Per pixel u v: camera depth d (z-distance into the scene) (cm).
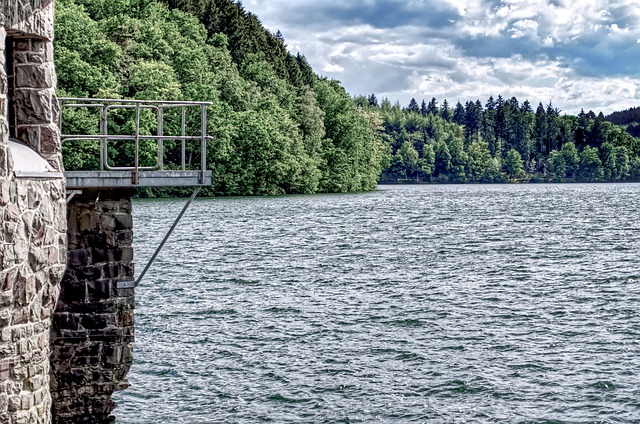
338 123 13638
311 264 4109
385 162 16850
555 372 2100
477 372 2100
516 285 3472
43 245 1067
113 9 10125
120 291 1551
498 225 6912
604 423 1745
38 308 1061
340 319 2723
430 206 9888
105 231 1540
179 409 1789
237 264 4047
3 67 985
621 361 2200
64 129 7506
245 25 14000
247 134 10469
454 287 3412
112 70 8356
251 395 1897
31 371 1042
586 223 7219
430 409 1833
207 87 9800
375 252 4694
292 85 13312
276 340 2411
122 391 1897
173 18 11625
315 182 12212
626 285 3472
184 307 2880
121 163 8000
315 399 1883
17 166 1022
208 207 8362
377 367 2141
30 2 1070
